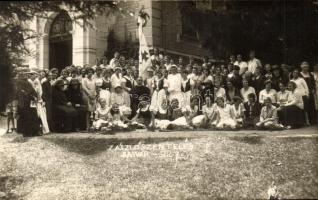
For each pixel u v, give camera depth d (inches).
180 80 440.8
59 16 324.5
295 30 419.8
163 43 512.1
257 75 426.6
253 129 394.3
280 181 290.5
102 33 503.2
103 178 326.3
